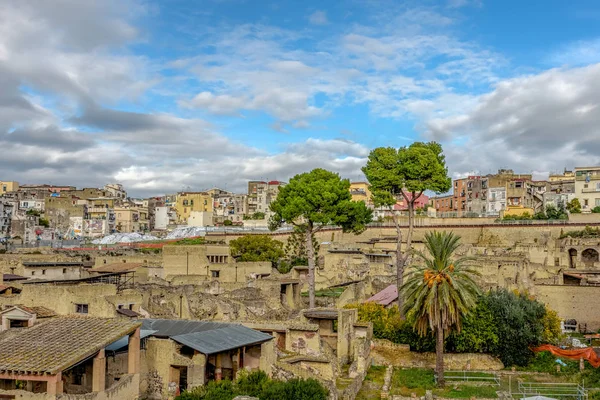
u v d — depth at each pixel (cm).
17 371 3178
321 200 7900
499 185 18612
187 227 19775
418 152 7600
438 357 5456
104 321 3838
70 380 3838
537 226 13725
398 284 7306
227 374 4484
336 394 4466
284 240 15250
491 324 6109
